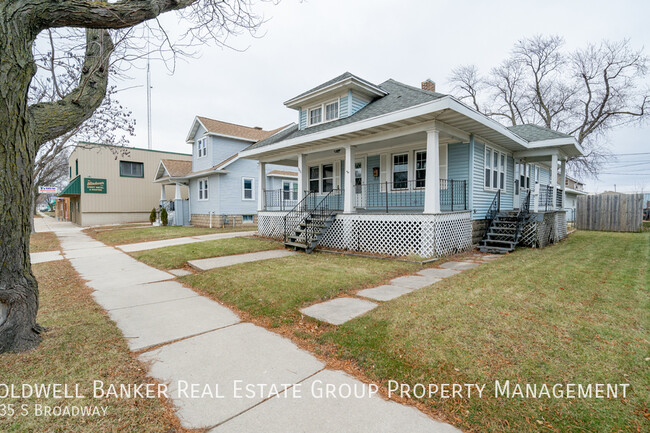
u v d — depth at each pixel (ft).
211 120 67.26
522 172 45.52
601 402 7.02
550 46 78.13
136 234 48.60
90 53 11.41
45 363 9.24
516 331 10.76
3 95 8.34
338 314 13.12
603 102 73.61
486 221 33.53
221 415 7.06
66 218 114.93
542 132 38.01
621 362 8.64
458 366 8.68
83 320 12.90
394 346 9.96
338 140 32.45
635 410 6.72
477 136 31.35
